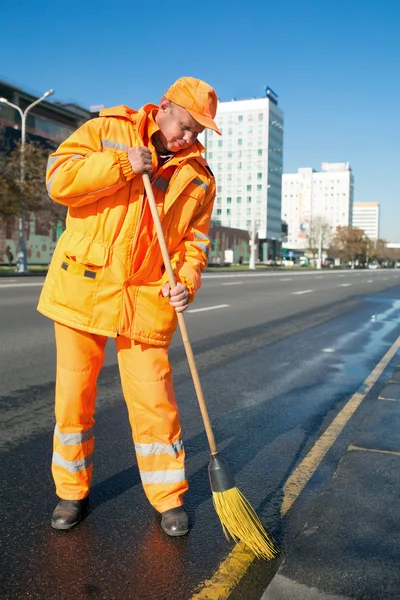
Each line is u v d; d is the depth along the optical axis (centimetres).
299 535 246
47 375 564
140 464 263
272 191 12681
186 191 250
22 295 1391
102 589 213
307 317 1166
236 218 12381
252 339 848
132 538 252
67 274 245
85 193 233
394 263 19525
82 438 263
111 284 241
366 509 270
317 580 213
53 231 5081
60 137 4919
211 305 1345
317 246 12081
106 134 241
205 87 235
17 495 294
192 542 249
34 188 2983
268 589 208
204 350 742
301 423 434
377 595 204
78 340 249
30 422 417
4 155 3362
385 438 367
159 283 252
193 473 331
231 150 12350
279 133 13050
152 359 253
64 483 264
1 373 568
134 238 241
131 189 241
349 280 3247
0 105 5241
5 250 4484
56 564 230
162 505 260
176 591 213
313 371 629
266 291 1934
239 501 241
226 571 227
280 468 340
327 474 330
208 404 482
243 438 396
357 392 536
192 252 261
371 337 896
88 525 263
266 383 566
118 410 450
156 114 244
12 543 246
